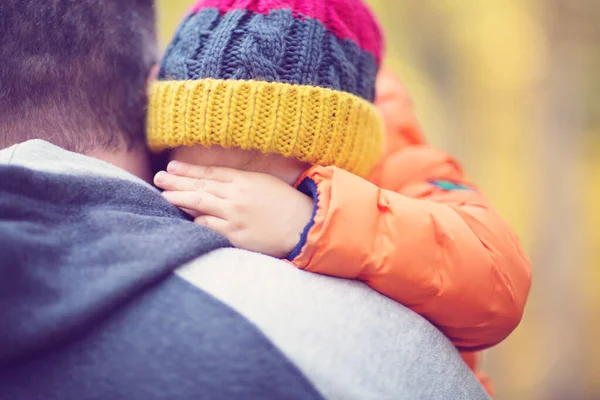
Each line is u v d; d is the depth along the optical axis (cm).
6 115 71
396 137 119
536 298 318
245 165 78
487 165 348
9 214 59
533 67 331
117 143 78
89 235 62
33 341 56
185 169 79
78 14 74
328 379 62
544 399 306
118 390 59
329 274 71
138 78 81
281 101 72
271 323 63
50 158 66
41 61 72
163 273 62
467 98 357
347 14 82
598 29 317
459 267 73
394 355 67
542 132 325
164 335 61
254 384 60
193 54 76
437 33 364
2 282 56
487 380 121
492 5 344
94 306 58
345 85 78
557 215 320
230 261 67
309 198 76
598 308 321
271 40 74
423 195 94
